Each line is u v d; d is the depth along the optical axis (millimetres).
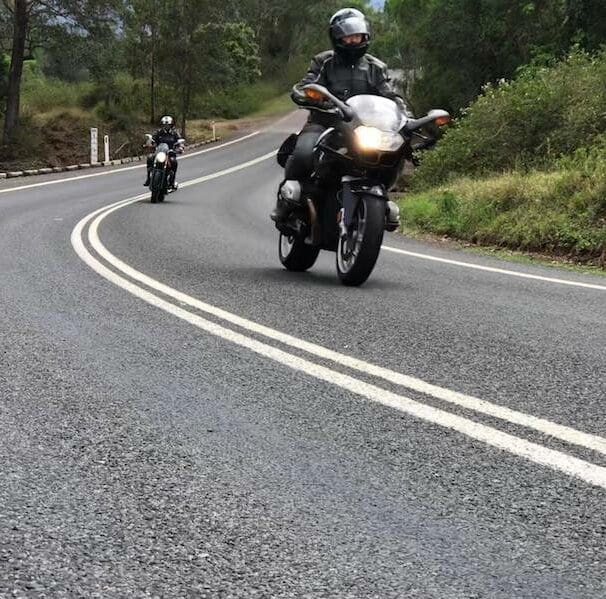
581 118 17781
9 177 32656
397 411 3783
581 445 3359
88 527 2549
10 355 4785
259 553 2383
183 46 59781
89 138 50812
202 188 27031
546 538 2506
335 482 2932
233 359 4723
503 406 3891
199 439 3383
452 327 5809
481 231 13383
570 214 12578
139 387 4141
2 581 2205
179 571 2273
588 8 28344
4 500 2748
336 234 7691
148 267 8594
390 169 7273
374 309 6469
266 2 92750
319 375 4387
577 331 5770
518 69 31344
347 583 2213
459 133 19922
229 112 77250
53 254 9477
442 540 2479
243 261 9445
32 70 70312
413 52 49969
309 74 7781
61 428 3510
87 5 45188
